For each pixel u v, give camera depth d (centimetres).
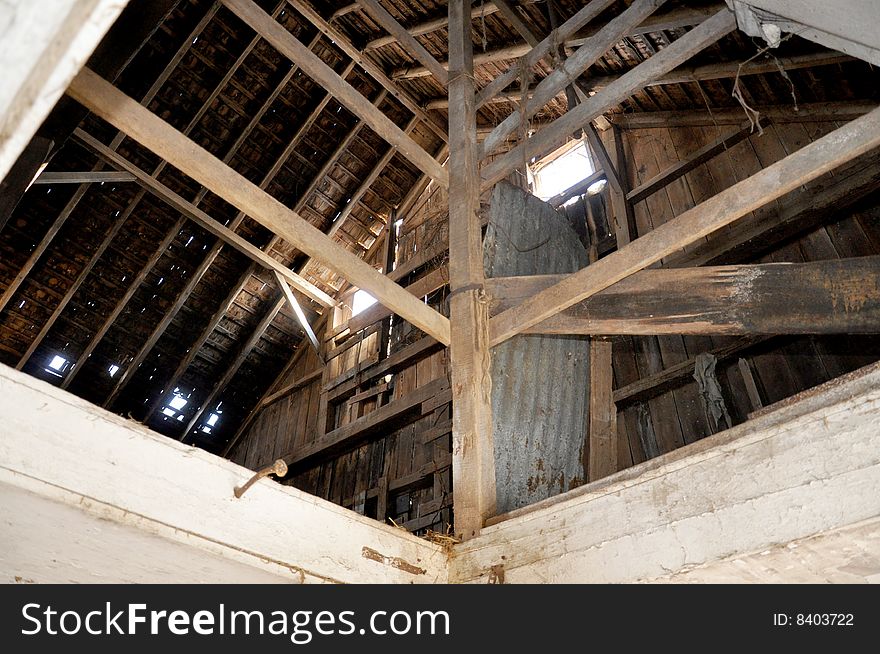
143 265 767
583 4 524
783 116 529
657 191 597
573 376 424
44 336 761
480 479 295
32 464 164
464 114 432
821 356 452
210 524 190
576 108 393
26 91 72
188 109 730
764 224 497
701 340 506
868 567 187
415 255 789
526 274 444
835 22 223
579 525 228
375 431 703
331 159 783
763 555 185
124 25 346
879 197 463
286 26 730
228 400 885
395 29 453
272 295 841
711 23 352
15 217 698
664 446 492
